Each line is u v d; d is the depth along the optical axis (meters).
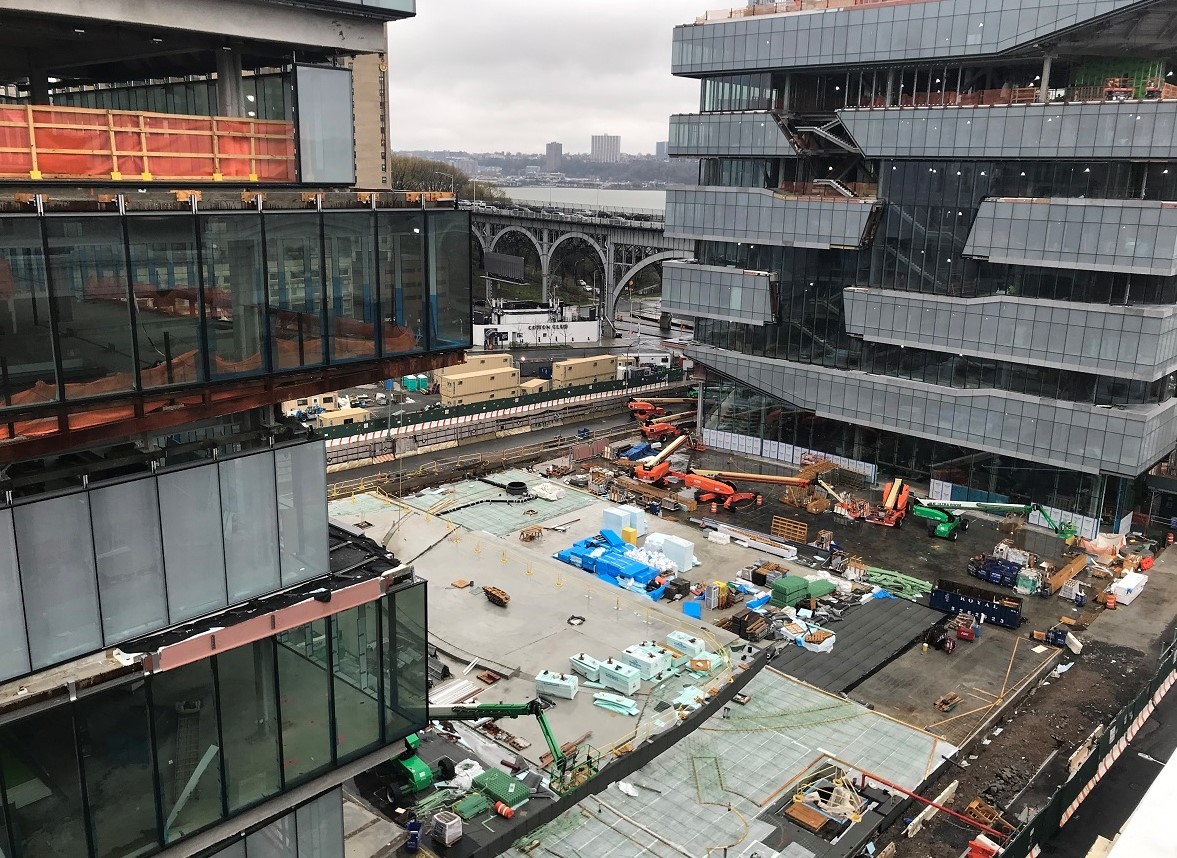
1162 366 81.00
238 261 29.11
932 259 92.44
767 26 97.81
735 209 104.06
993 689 60.78
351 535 37.34
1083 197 82.31
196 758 29.23
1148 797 36.41
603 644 59.03
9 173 27.83
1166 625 71.81
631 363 153.00
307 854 33.56
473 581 67.75
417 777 43.88
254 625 29.81
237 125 32.59
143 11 29.81
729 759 49.81
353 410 111.50
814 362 103.56
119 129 29.64
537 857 41.72
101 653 27.89
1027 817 48.88
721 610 69.38
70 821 26.72
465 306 36.00
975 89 92.25
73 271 25.64
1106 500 87.19
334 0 33.53
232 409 30.58
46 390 25.75
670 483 96.75
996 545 83.69
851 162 100.69
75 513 26.84
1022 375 88.56
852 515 90.31
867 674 61.59
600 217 197.12
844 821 44.94
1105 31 79.69
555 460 106.50
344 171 36.09
